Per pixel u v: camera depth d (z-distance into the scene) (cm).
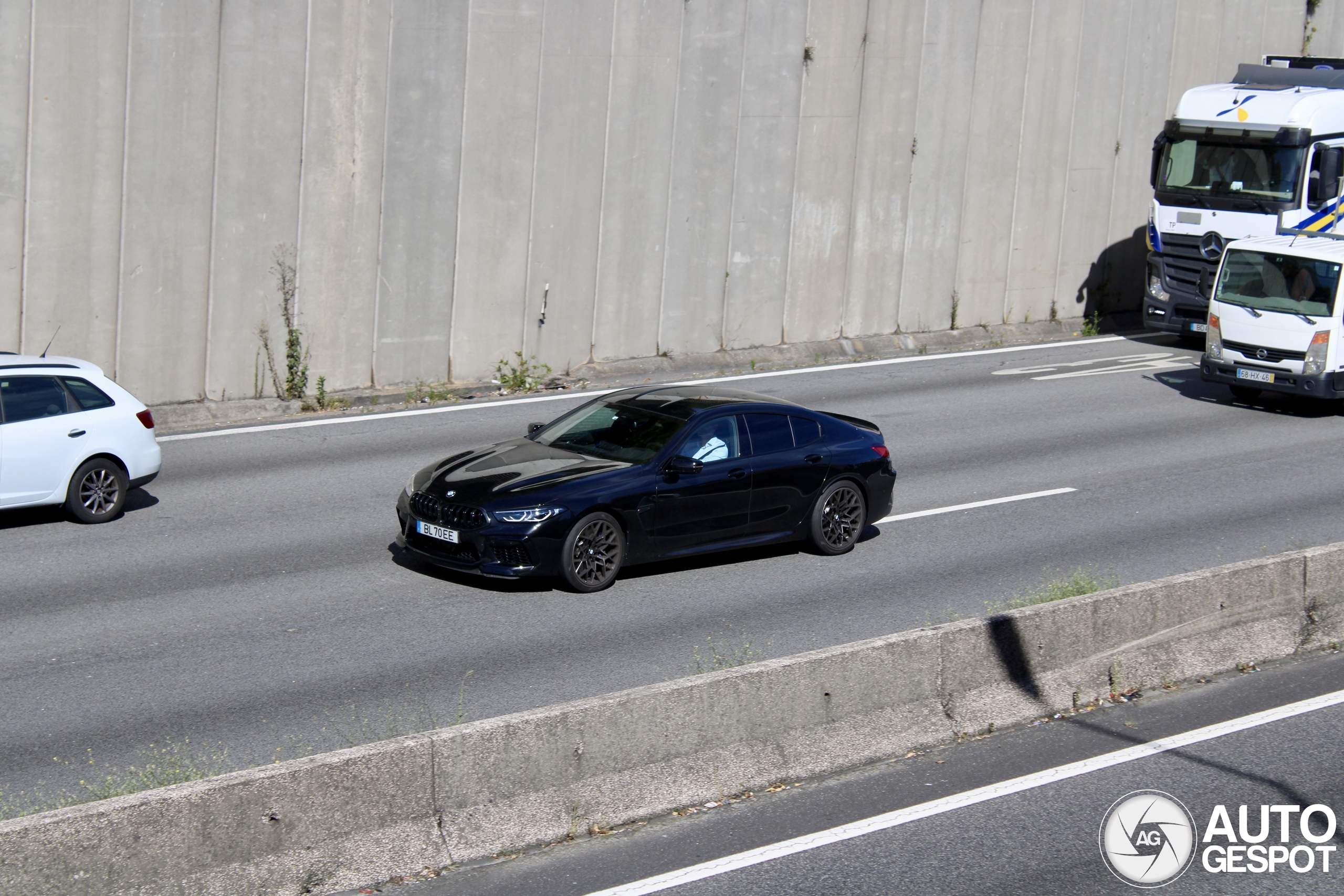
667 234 2094
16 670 903
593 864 654
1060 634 884
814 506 1216
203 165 1666
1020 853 675
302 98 1722
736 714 748
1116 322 2720
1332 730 848
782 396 1972
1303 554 1019
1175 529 1344
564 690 890
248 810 597
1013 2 2423
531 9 1878
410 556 1198
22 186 1550
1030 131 2516
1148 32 2655
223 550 1196
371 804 631
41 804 703
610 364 2070
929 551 1256
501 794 670
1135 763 794
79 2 1548
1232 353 1942
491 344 1950
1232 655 964
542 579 1134
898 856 668
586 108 1962
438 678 906
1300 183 2186
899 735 804
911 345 2406
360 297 1820
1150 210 2398
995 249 2522
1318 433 1823
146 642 964
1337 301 1850
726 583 1146
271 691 876
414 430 1692
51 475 1223
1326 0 3006
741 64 2111
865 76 2264
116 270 1627
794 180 2223
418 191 1839
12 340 1573
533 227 1952
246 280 1725
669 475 1129
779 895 625
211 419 1708
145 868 572
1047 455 1658
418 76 1805
